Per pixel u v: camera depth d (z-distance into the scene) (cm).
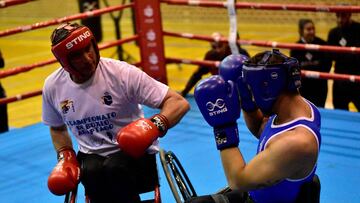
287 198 209
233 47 500
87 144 253
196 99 206
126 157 237
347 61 517
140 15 549
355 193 344
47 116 261
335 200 337
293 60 198
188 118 515
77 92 244
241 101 238
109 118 246
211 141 453
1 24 1432
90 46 232
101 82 243
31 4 1562
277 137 198
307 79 529
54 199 368
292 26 1143
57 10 1522
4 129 547
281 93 200
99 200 246
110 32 1262
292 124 197
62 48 224
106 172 233
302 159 192
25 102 737
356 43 505
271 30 1117
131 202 243
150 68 565
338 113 495
